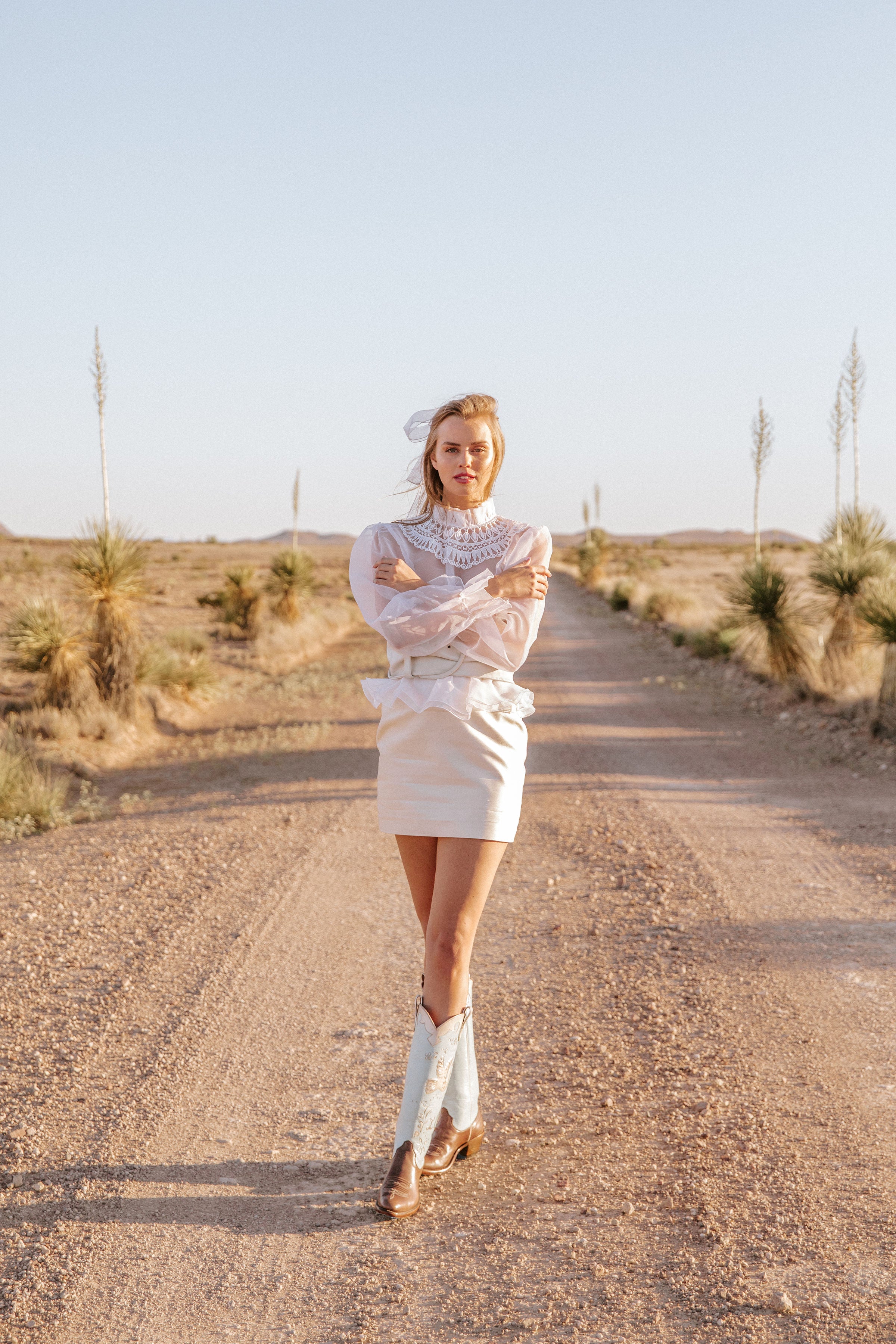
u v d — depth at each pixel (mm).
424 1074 2600
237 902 5668
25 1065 3586
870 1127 3000
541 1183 2738
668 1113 3141
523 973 4547
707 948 4789
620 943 4902
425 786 2516
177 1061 3621
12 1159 2926
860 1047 3615
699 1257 2355
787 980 4328
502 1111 3213
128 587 13406
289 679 18641
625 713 14031
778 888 5820
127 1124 3143
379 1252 2439
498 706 2512
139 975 4512
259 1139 3057
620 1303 2195
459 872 2523
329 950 4871
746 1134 2973
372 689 2588
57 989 4332
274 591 27266
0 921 5266
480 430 2576
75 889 5945
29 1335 2178
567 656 21625
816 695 13484
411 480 2742
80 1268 2406
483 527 2639
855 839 6984
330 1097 3338
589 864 6438
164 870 6383
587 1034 3805
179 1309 2250
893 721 10969
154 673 14953
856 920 5176
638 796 8641
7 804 8625
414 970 4586
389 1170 2684
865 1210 2533
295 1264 2404
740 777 9602
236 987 4363
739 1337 2059
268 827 7684
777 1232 2443
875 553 14102
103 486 13734
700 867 6281
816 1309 2139
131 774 11320
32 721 12500
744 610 15297
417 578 2551
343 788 9422
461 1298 2246
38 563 54188
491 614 2498
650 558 76938
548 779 9523
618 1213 2564
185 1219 2609
